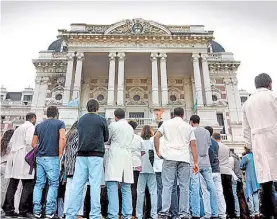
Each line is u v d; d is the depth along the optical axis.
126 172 8.05
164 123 8.70
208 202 9.36
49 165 8.36
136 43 36.88
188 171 8.22
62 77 40.34
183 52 36.69
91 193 7.04
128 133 8.43
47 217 8.09
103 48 36.44
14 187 9.05
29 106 46.81
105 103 39.06
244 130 7.36
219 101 39.81
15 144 9.62
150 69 40.38
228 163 10.95
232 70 41.47
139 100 39.91
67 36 36.53
